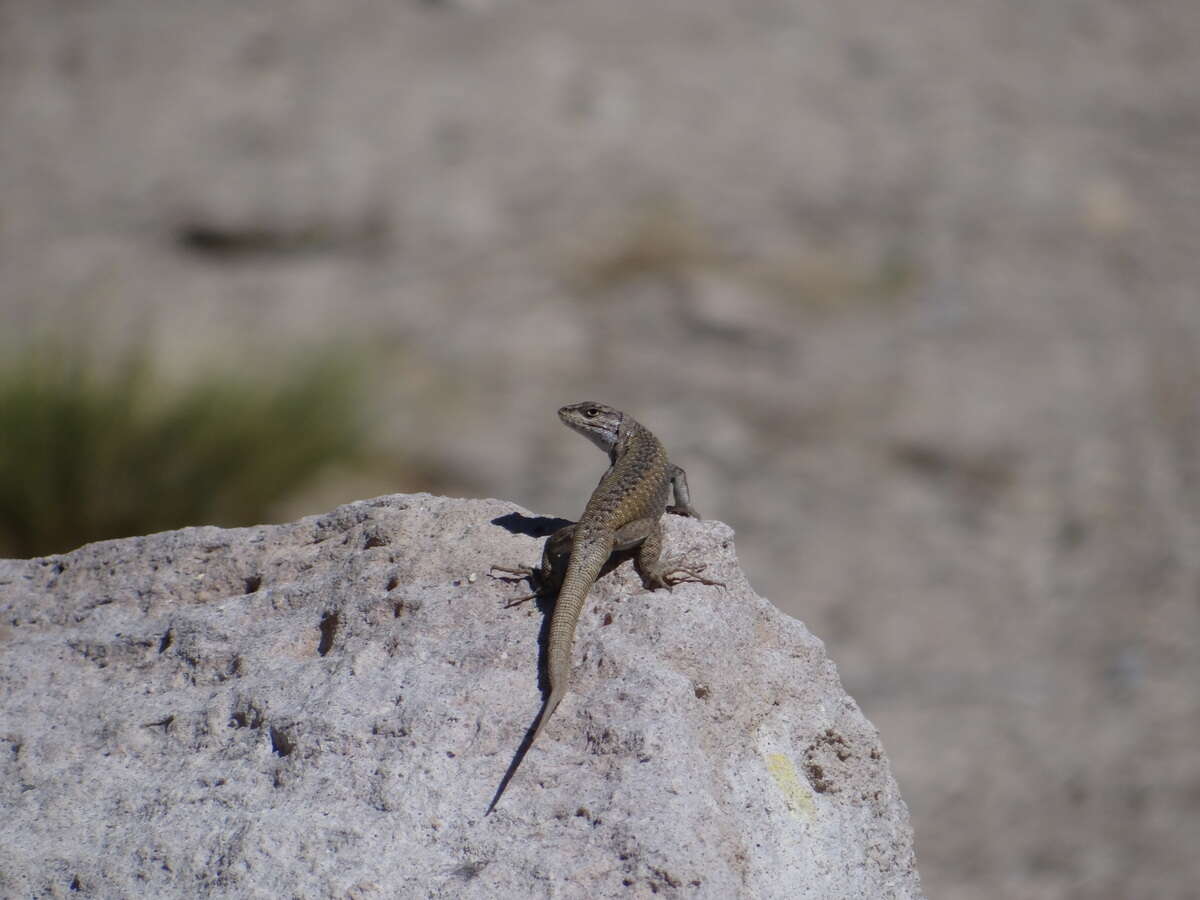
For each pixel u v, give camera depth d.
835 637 31.75
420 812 9.49
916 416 42.09
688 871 8.86
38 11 69.88
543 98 62.47
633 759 9.59
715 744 10.22
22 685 11.40
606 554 11.12
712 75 66.25
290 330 41.59
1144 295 50.56
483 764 9.77
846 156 60.19
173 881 9.33
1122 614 32.62
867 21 74.06
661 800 9.27
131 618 12.13
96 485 29.53
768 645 11.19
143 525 30.12
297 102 60.47
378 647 10.85
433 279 48.41
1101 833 24.12
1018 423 42.06
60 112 60.44
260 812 9.66
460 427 38.47
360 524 12.48
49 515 29.30
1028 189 58.16
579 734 9.89
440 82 62.69
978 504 38.31
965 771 26.22
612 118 61.06
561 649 10.34
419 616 11.05
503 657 10.55
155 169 55.41
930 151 60.56
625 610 10.95
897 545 35.97
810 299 48.84
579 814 9.30
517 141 58.84
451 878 9.04
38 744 10.71
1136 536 36.41
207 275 47.88
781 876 9.68
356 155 56.25
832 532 36.31
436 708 10.12
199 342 36.41
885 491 38.50
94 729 10.83
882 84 67.31
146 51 65.06
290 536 12.60
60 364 30.83
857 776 10.83
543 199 54.44
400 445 36.56
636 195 54.81
